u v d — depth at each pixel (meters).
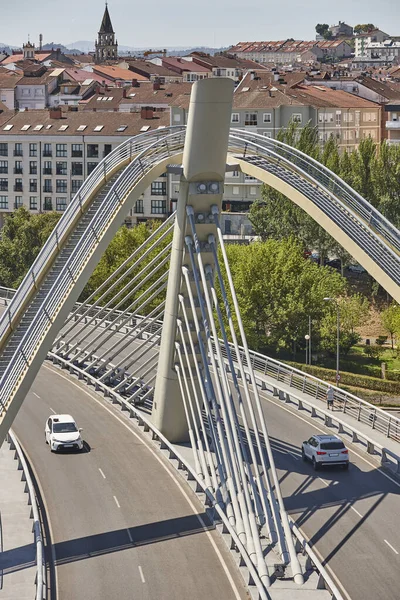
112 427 77.44
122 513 58.78
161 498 61.28
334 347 111.56
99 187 70.56
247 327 108.94
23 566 50.88
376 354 115.00
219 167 62.03
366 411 82.00
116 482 64.50
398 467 66.00
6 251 140.50
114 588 48.34
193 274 65.81
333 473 66.69
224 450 59.03
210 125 60.22
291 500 61.28
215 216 63.06
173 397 71.38
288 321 110.88
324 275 118.56
